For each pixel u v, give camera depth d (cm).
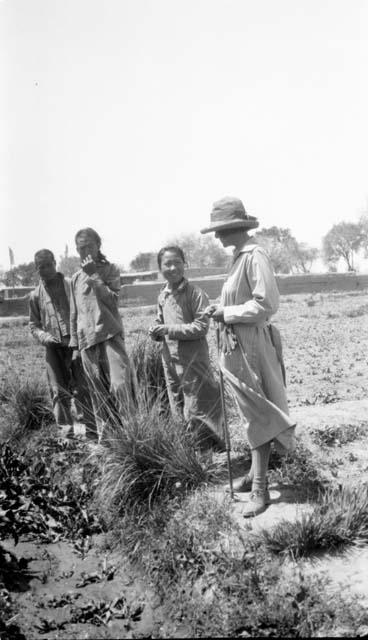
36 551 394
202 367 489
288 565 325
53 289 592
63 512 431
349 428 530
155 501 415
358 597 291
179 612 305
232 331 387
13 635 302
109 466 444
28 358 1135
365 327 1574
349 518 353
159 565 345
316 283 3316
